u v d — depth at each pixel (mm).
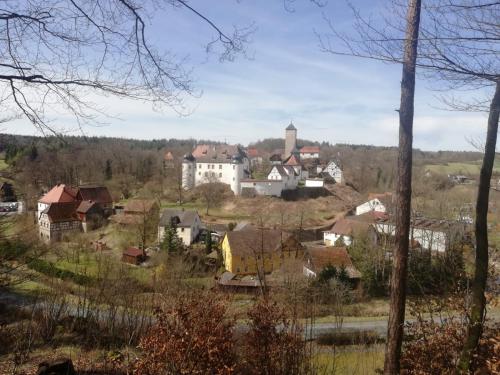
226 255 36531
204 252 40500
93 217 50750
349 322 23406
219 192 68312
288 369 8664
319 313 24250
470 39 4820
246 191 68375
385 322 23844
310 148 107812
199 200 68438
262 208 62281
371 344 17906
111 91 4910
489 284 9406
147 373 7656
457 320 9688
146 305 16734
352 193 73500
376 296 30547
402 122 7535
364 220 44312
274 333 8852
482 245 7680
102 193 57156
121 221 49031
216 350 7547
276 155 93625
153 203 51969
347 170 86750
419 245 31234
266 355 8586
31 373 11094
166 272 24594
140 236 43844
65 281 21438
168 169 88250
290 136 100000
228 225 52406
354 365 13266
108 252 40562
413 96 7469
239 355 8789
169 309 8133
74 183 60469
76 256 34188
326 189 72250
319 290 26938
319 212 62250
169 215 46844
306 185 75688
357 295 29531
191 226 46125
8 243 12328
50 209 49375
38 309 17562
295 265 31922
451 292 10797
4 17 4414
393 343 7801
